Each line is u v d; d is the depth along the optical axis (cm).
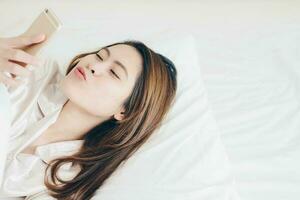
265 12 145
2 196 80
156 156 88
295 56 126
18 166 82
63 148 87
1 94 77
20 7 124
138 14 133
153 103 93
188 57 110
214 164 89
